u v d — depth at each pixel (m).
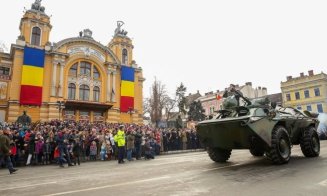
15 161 11.86
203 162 9.41
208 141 8.65
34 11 28.44
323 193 4.19
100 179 6.62
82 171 8.83
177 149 19.17
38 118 26.22
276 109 8.70
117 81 32.88
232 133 7.61
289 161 8.12
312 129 9.35
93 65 31.38
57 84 27.73
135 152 14.23
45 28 28.84
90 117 29.89
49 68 27.97
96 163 12.34
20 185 6.25
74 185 5.88
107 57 32.31
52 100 26.97
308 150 8.97
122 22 37.38
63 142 11.29
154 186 5.25
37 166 11.73
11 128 14.73
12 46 26.17
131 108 32.56
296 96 46.56
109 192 4.88
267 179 5.41
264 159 9.05
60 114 25.69
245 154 11.64
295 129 8.77
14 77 25.75
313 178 5.33
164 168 8.30
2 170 10.34
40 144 12.41
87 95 30.41
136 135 14.12
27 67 26.22
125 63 35.94
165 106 51.34
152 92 47.59
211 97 56.69
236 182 5.25
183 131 20.06
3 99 25.72
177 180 5.82
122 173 7.64
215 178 5.82
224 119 7.64
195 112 46.78
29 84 26.02
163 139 18.28
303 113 9.87
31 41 28.00
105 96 31.47
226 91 9.11
